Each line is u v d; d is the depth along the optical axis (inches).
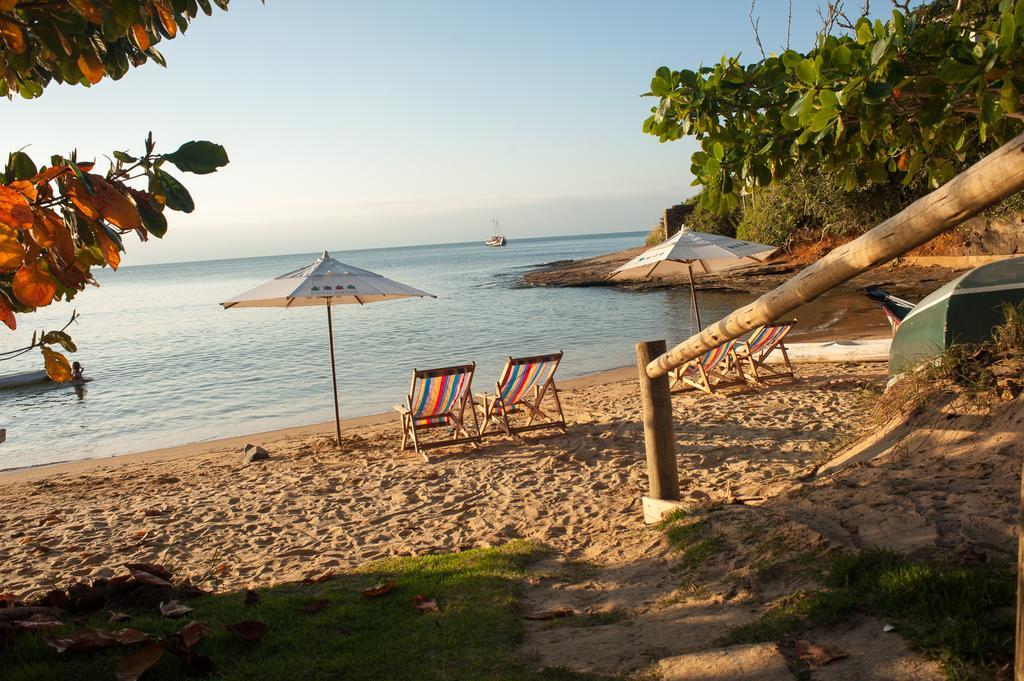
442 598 151.5
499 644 124.7
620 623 131.8
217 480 343.6
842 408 358.3
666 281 1483.8
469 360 780.6
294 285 378.0
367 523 255.8
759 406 379.6
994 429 173.5
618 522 217.6
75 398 727.1
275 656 119.2
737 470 271.0
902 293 885.2
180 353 1014.4
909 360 270.2
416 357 828.0
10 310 83.0
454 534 233.8
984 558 117.9
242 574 209.2
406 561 193.3
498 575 168.4
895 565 121.8
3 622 130.3
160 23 106.0
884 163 146.2
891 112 115.9
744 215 1493.6
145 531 264.5
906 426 198.5
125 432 561.3
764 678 97.5
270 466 363.3
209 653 120.1
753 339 436.8
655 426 203.2
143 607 150.3
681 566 153.4
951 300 247.1
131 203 71.9
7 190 67.0
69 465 444.5
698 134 150.9
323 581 181.0
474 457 339.9
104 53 101.6
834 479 183.3
